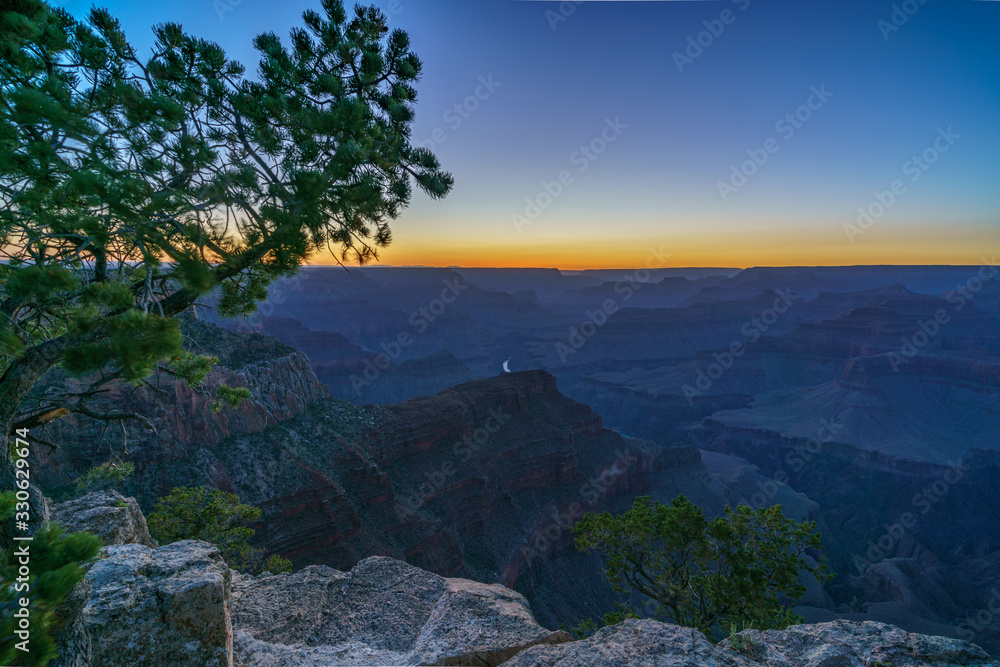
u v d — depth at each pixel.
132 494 46.94
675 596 19.66
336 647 9.62
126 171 6.74
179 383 54.38
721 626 18.12
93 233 6.79
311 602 11.08
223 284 11.50
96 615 6.96
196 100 7.78
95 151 6.86
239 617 10.58
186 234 6.68
